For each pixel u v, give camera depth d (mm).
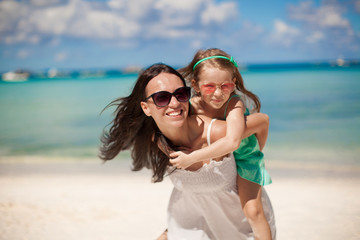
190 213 2764
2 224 4977
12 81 83312
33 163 9961
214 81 2668
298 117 17391
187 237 2707
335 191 6598
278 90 31078
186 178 2615
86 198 6434
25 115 21750
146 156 2918
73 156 10984
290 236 4434
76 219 5250
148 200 6289
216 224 2727
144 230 4816
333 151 10609
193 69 2887
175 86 2406
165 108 2385
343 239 4242
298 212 5422
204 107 2867
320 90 29625
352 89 29391
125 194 6699
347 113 17922
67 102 28656
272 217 2854
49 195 6633
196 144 2590
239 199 2715
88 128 16531
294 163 9328
